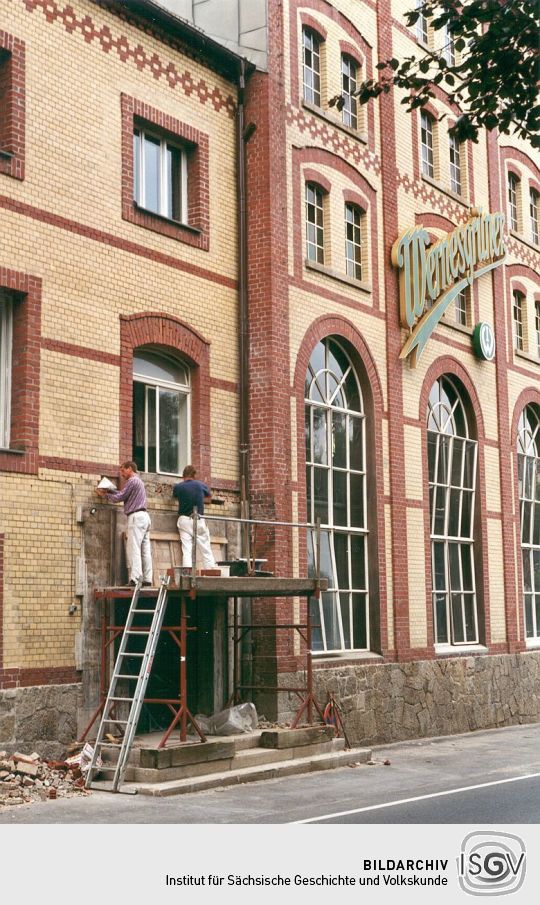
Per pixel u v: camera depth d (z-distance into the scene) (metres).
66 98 15.02
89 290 15.05
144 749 13.28
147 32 16.66
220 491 17.30
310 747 15.87
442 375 24.02
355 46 21.44
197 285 17.19
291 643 17.50
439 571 23.16
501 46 13.02
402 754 18.02
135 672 15.42
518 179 28.41
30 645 13.63
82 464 14.60
